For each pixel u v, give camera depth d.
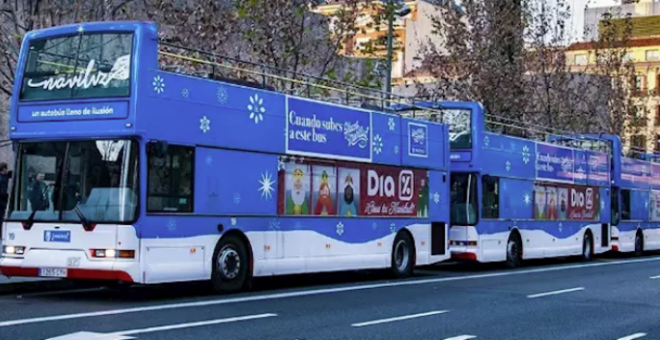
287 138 17.56
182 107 15.05
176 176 14.85
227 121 16.05
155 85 14.54
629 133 50.22
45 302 14.06
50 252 14.20
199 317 12.41
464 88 37.03
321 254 18.44
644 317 14.22
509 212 26.70
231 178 16.08
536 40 41.81
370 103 21.55
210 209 15.55
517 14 37.56
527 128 29.75
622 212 35.69
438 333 11.72
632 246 36.47
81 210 14.11
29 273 14.32
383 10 28.23
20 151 14.87
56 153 14.53
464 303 15.62
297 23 26.78
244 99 16.52
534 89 40.84
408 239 21.70
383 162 20.73
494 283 20.25
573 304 15.91
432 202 22.73
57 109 14.62
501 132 30.19
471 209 24.95
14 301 14.20
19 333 10.42
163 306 13.69
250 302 14.71
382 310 14.15
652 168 39.16
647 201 38.34
